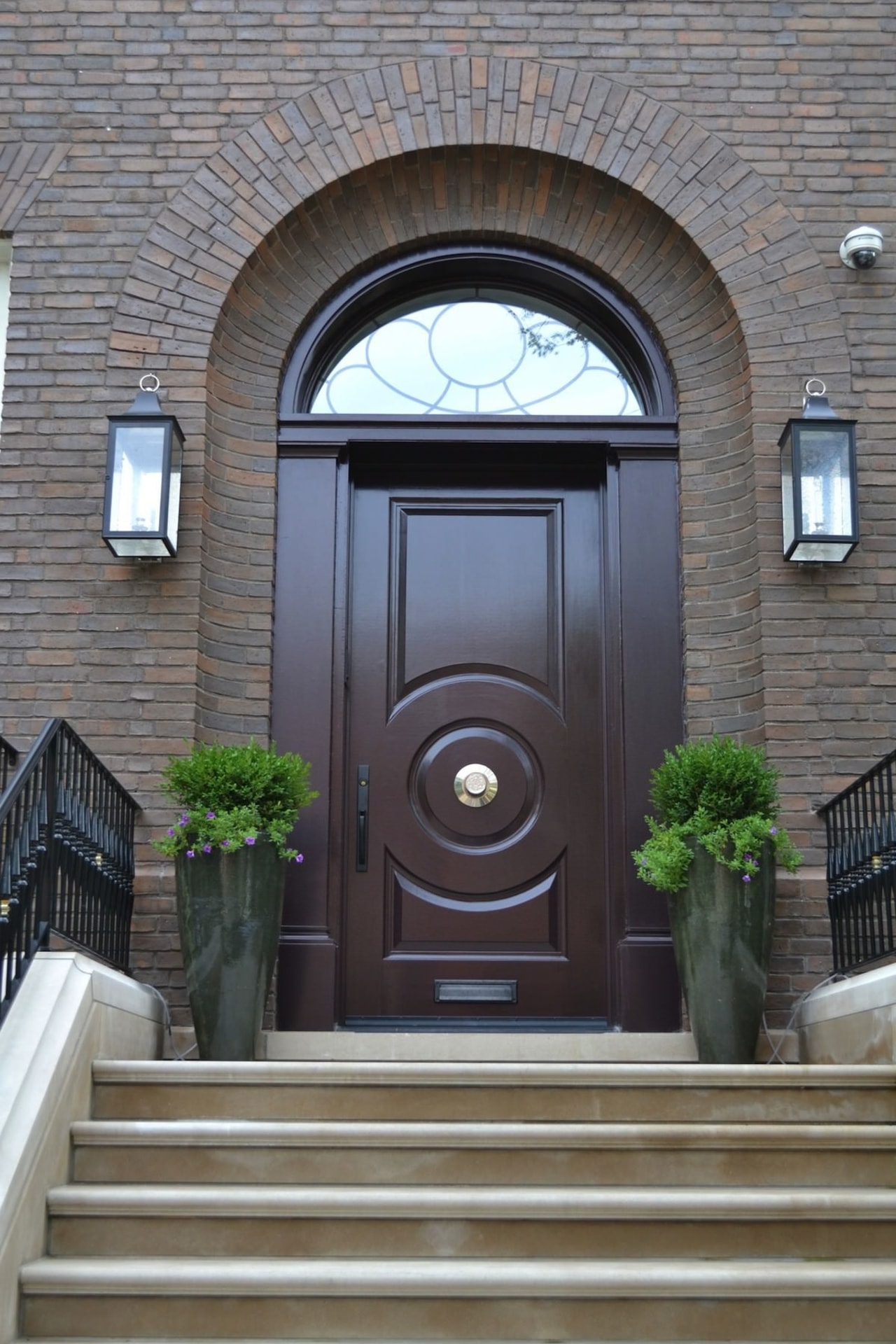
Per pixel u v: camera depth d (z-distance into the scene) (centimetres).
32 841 383
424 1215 323
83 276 538
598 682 552
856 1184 352
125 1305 301
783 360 533
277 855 455
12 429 525
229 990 440
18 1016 353
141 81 554
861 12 564
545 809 541
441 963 528
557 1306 302
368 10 561
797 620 513
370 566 560
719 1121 378
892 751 450
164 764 498
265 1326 300
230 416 543
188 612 510
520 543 565
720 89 557
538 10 561
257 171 547
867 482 524
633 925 514
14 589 512
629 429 550
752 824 447
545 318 575
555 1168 350
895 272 541
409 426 549
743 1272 304
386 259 570
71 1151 346
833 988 448
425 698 550
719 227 545
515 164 556
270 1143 348
